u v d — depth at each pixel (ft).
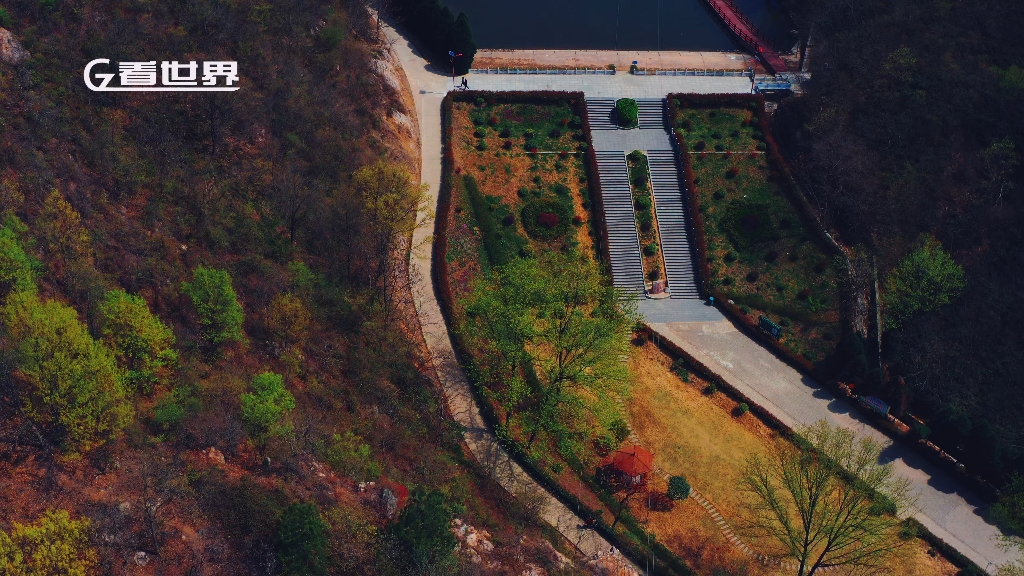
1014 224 334.44
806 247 332.19
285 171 288.51
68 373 187.73
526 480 256.32
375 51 352.69
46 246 227.40
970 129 353.72
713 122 362.33
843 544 241.96
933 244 330.13
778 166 348.59
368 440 245.86
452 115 350.84
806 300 321.73
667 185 345.51
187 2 307.78
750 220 335.88
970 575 254.88
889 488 267.39
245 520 205.57
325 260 280.72
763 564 253.24
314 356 256.93
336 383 254.88
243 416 217.56
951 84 361.71
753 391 299.79
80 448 199.52
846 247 336.49
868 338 313.53
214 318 231.50
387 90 340.39
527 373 280.51
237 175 280.51
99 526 191.72
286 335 248.11
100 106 268.62
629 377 283.79
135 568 190.39
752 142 356.38
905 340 314.14
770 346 311.68
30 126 249.75
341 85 325.83
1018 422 299.38
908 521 268.62
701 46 404.77
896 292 318.86
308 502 216.13
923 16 385.09
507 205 328.70
